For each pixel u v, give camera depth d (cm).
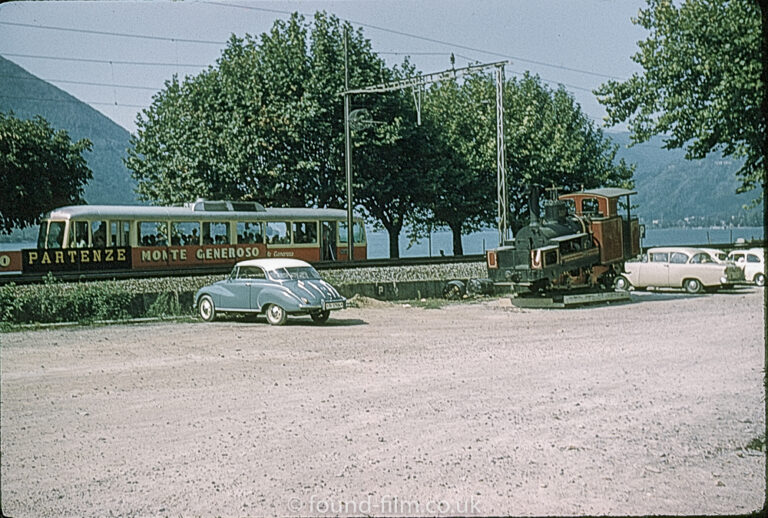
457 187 5384
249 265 2438
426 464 930
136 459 958
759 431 1058
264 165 4753
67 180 4666
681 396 1298
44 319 2403
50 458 956
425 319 2544
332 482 863
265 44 5019
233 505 795
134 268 3366
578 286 3044
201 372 1546
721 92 3997
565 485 852
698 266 3300
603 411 1192
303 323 2427
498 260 3028
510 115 5703
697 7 4059
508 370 1566
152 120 5056
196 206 3638
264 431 1087
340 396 1316
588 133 5956
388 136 4991
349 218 4262
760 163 3959
